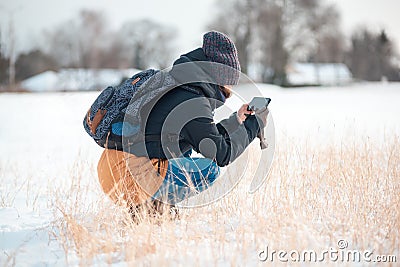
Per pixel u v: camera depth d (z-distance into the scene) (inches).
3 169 408.2
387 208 219.9
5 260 190.2
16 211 258.7
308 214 220.4
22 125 879.7
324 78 3528.5
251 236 203.0
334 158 283.9
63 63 3619.6
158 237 199.5
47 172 374.6
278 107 1192.2
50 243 206.7
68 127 854.5
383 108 1096.2
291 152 289.4
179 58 216.1
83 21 3693.4
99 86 2849.4
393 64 3686.0
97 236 202.2
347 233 207.2
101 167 231.1
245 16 3186.5
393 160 289.0
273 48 3088.1
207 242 198.8
